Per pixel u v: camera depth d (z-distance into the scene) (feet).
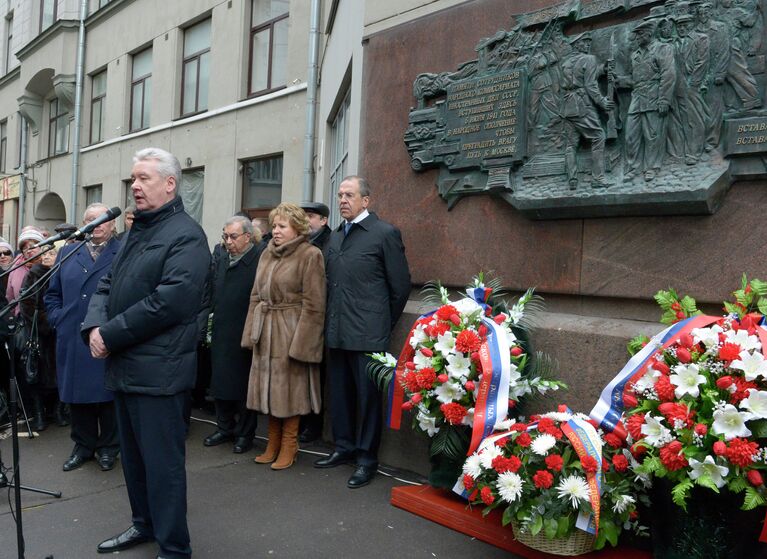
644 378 8.70
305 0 32.42
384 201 14.46
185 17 40.78
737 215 9.56
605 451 8.99
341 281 13.00
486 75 12.32
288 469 13.61
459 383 10.27
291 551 9.87
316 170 29.73
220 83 38.01
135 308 8.73
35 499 12.21
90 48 51.52
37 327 16.48
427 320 11.03
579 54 11.06
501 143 11.93
